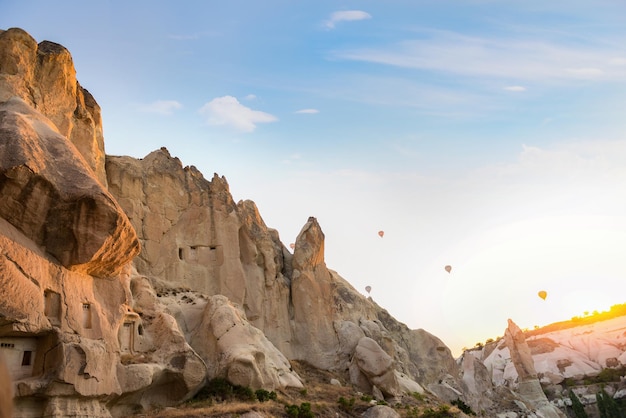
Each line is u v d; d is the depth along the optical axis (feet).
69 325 93.35
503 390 253.85
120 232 101.40
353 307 210.38
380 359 170.09
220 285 168.76
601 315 613.93
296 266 193.16
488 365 427.33
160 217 164.14
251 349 135.54
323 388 158.20
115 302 108.06
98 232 97.96
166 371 118.83
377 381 167.02
